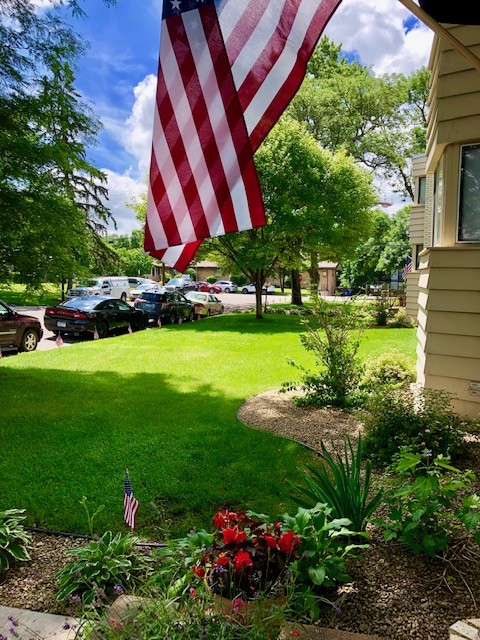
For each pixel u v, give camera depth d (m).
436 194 6.49
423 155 15.88
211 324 17.42
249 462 4.46
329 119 27.95
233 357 10.53
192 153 2.76
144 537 3.23
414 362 7.95
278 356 10.63
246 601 2.14
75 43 7.29
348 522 2.58
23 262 7.57
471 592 2.49
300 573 2.29
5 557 2.88
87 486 3.98
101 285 26.56
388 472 4.00
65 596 2.47
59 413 6.15
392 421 4.63
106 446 4.92
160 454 4.68
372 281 43.03
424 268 6.33
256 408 6.41
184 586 2.27
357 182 19.19
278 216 16.98
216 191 2.73
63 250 8.04
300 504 3.14
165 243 2.85
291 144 17.38
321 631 2.21
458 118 5.23
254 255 17.39
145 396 7.10
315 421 5.77
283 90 2.61
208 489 3.90
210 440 5.07
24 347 11.75
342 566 2.45
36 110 7.20
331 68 30.73
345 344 6.99
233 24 2.67
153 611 2.05
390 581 2.59
